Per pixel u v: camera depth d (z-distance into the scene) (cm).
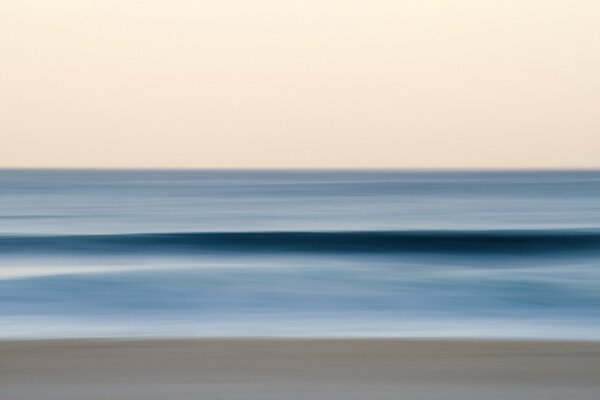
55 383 1625
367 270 3481
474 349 1931
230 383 1630
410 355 1867
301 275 3362
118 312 2659
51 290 3031
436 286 3130
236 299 2894
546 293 2988
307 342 2002
